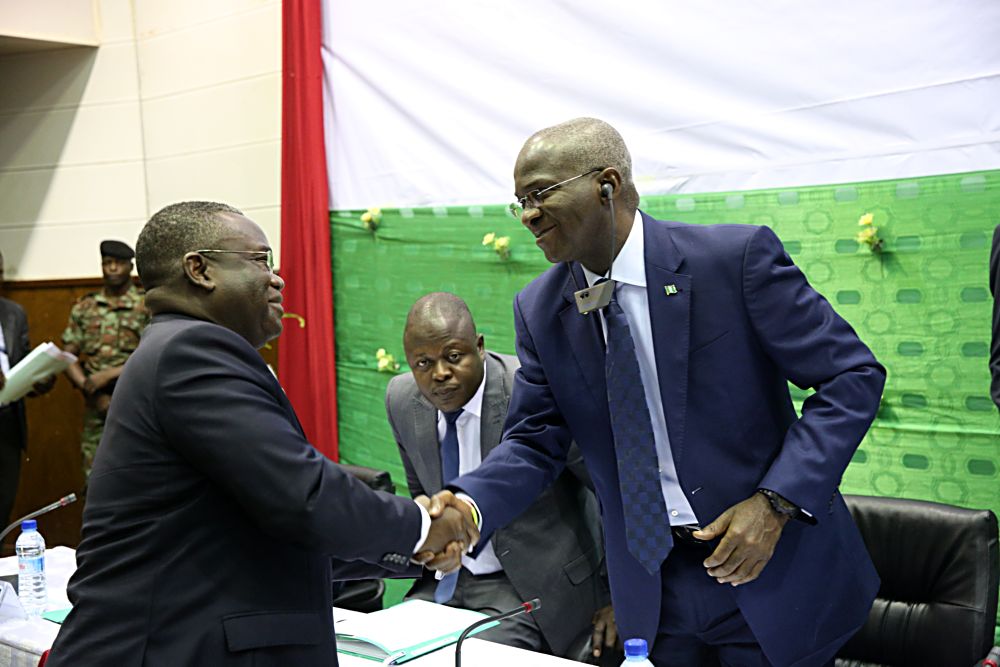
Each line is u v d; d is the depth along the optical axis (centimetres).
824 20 289
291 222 422
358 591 280
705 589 192
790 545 184
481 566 256
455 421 257
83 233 530
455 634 196
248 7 467
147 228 159
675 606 195
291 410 158
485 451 254
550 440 208
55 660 145
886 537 213
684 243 188
